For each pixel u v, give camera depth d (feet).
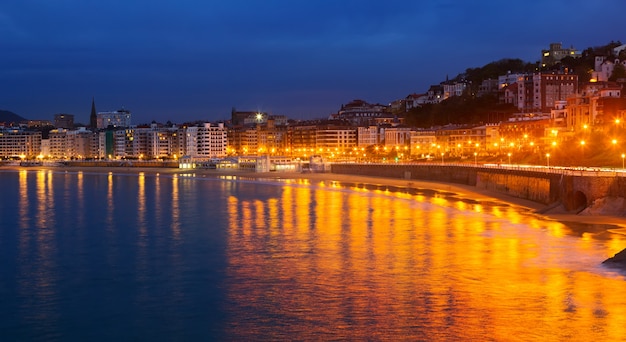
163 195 538.06
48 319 173.99
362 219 349.82
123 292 198.29
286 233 302.04
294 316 172.65
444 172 649.61
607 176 343.87
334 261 235.61
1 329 166.61
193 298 190.70
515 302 179.63
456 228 309.01
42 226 335.88
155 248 267.39
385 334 157.99
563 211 362.33
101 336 161.27
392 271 217.97
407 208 404.77
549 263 224.53
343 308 178.09
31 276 219.82
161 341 157.48
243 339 157.48
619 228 298.35
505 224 320.09
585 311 170.81
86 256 252.21
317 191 568.41
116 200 491.72
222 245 272.10
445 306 177.68
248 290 197.77
